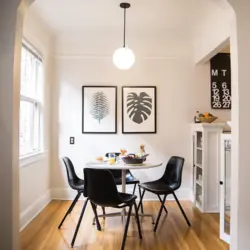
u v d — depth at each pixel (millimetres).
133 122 4266
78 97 4270
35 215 3469
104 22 3748
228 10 2004
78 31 4105
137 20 3664
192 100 4277
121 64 3189
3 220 1817
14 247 1849
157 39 4258
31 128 3631
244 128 1908
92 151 4266
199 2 3086
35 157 3471
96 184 2604
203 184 3643
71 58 4258
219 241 2715
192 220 3326
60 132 4258
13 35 1848
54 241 2699
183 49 4273
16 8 1854
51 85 4246
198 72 4266
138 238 2777
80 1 3115
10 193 1819
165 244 2643
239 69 1920
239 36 1923
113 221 3270
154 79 4277
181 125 4277
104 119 4262
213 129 3654
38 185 3646
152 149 4270
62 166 4262
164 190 3059
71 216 3451
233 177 1973
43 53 3871
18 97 1908
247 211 1898
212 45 3432
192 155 4199
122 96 4258
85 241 2701
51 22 3746
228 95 4246
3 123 1822
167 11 3348
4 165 1819
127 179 3576
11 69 1834
